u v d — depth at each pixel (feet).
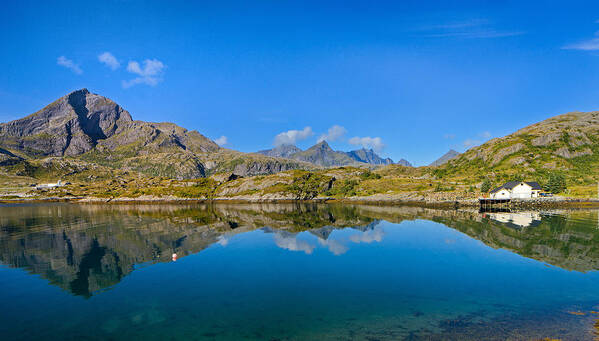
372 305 89.04
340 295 97.86
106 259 147.74
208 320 80.74
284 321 79.41
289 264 136.15
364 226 255.50
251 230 240.53
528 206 399.03
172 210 472.85
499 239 187.73
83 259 148.25
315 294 99.04
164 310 87.86
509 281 108.78
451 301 90.99
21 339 72.43
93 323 80.02
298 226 262.88
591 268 124.26
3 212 440.04
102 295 100.22
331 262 138.72
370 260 141.28
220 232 231.30
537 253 150.61
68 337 72.95
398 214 352.08
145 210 476.13
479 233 210.38
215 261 142.61
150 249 170.19
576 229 222.69
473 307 85.92
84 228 256.93
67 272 126.93
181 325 78.13
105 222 300.81
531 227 234.79
